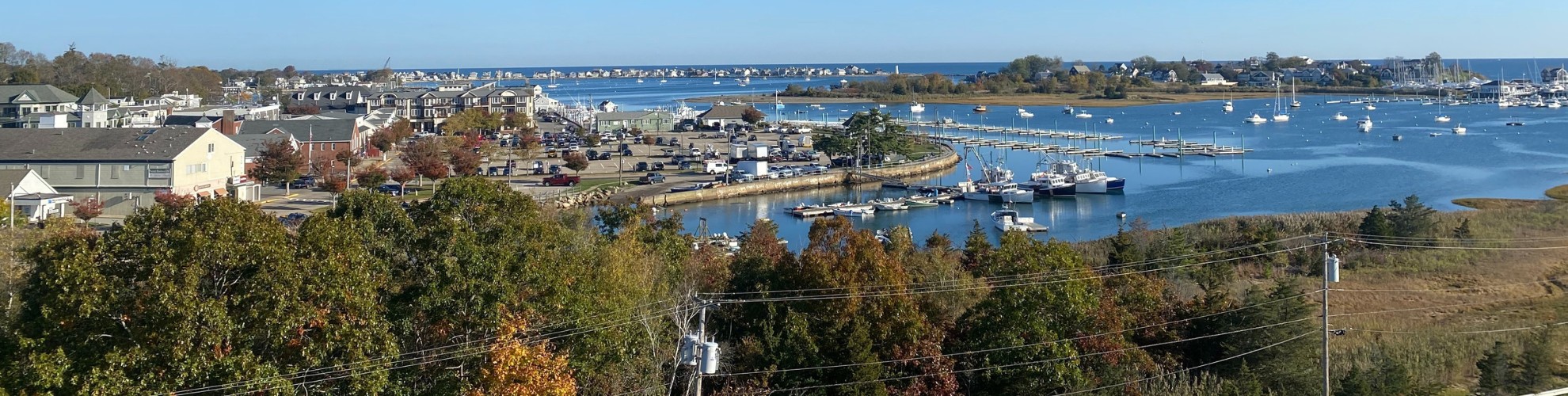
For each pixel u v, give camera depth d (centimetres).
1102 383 2650
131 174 6150
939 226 7044
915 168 10075
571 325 2292
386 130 11075
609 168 9619
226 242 1884
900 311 2669
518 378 2094
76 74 14500
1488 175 9112
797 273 2803
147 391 1791
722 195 8369
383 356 1995
